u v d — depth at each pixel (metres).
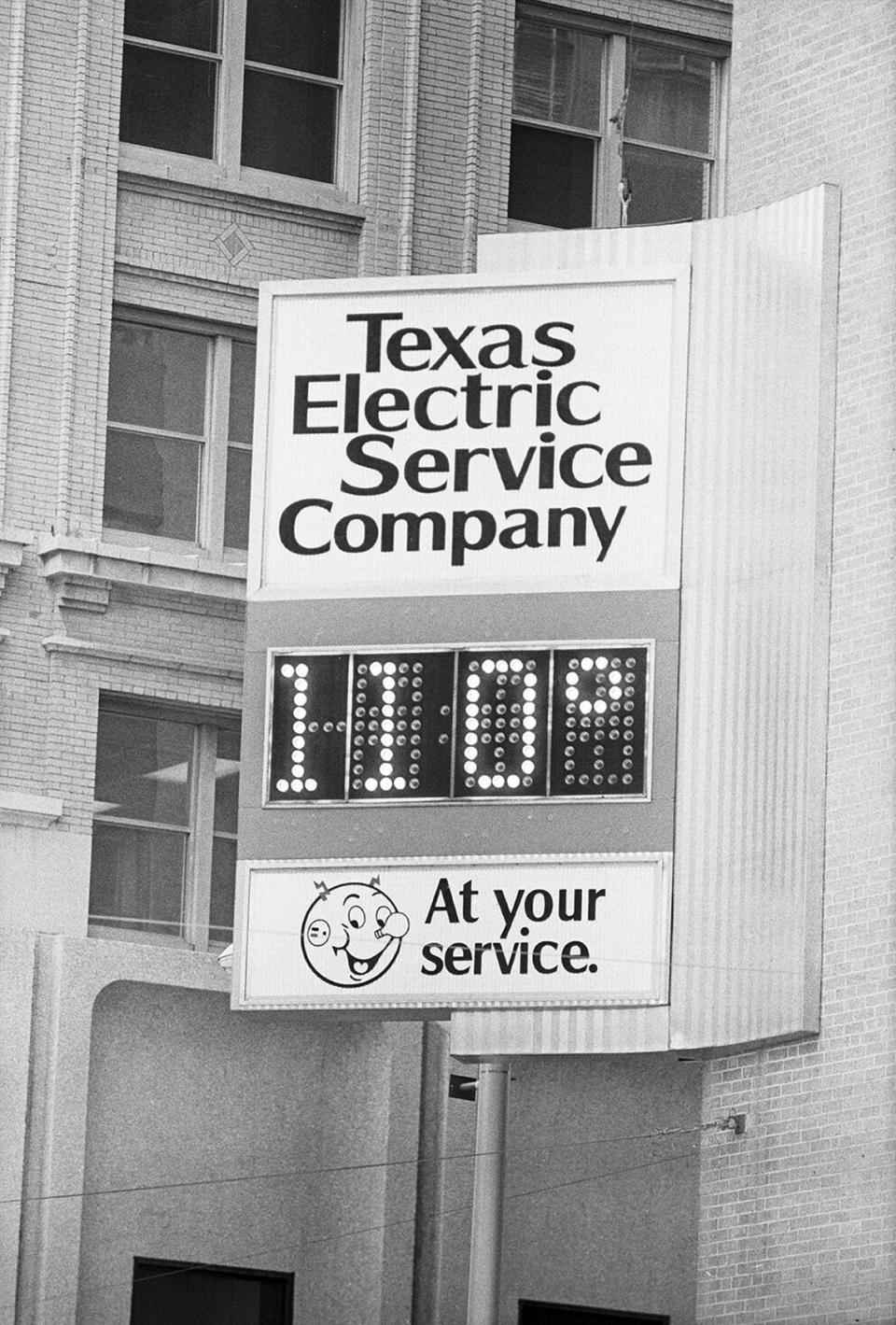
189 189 40.00
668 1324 39.75
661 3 43.56
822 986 33.81
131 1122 37.59
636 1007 33.62
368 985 34.00
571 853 34.00
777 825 34.03
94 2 39.75
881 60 35.69
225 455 39.88
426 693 34.59
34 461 38.25
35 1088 36.72
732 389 35.06
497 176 41.81
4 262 38.53
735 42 37.81
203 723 39.16
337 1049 39.06
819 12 36.66
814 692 34.28
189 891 38.62
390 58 41.41
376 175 41.00
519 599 34.66
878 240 34.97
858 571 34.38
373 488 35.22
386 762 34.50
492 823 34.19
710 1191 34.94
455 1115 39.12
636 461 34.88
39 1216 36.41
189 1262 37.72
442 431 35.22
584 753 34.25
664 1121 40.19
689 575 34.59
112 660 38.25
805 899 33.88
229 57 40.78
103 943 37.34
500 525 34.94
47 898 37.38
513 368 35.25
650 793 34.03
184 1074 38.03
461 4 42.00
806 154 36.41
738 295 35.34
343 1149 38.75
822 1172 33.56
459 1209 38.81
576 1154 40.03
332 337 35.56
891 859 33.38
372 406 35.38
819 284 35.16
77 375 38.72
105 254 39.19
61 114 39.25
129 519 39.19
